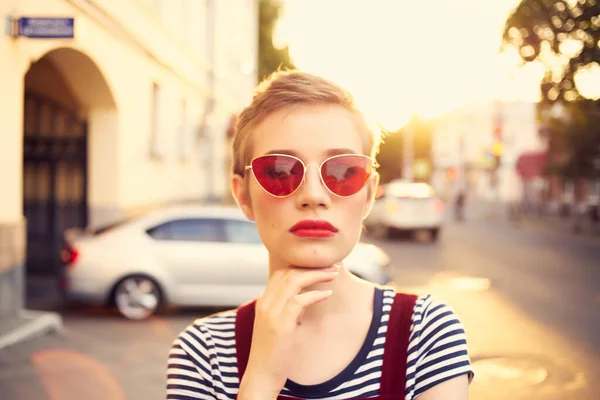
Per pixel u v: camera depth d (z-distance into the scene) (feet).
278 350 3.29
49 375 17.78
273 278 3.51
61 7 27.81
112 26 34.76
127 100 38.75
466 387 3.68
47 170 37.50
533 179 124.67
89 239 26.66
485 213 126.62
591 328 23.95
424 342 3.75
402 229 66.33
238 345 3.93
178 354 3.97
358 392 3.63
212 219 27.40
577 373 18.19
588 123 57.31
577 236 71.51
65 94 35.94
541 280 37.27
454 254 52.49
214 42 70.13
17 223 23.80
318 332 3.77
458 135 188.24
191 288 26.53
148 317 26.25
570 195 110.42
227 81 80.74
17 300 24.04
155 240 26.73
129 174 39.40
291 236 3.52
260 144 3.81
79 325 24.50
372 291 4.00
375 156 4.10
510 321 25.34
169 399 3.86
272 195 3.59
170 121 50.78
